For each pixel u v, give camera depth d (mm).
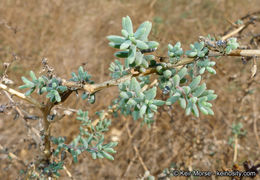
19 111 2035
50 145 1774
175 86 1103
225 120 3430
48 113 1555
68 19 5117
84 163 3324
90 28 4965
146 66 1134
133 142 3400
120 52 1059
